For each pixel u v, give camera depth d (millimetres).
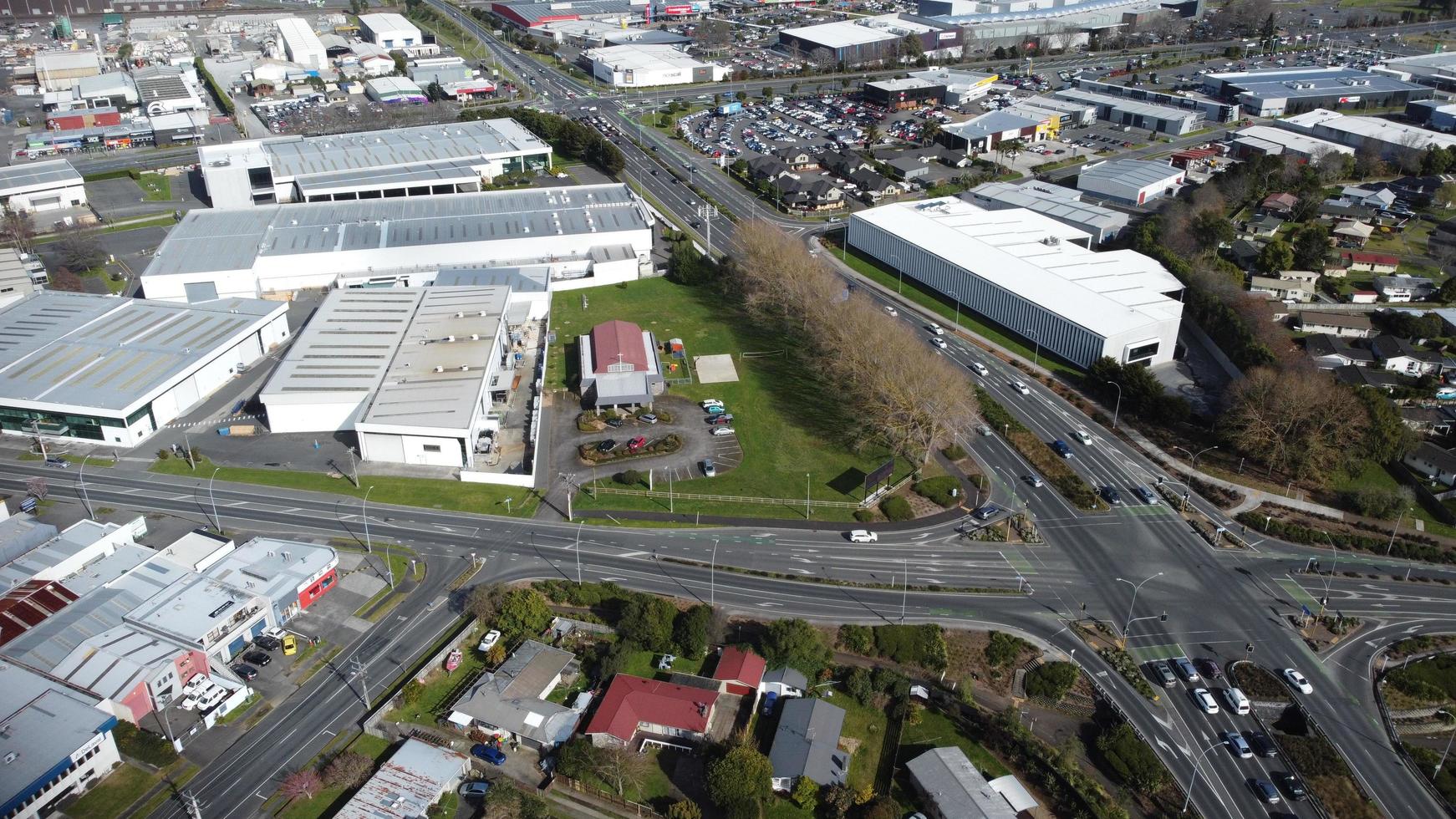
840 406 136500
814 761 81188
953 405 124062
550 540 108812
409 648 93188
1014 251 173875
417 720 85625
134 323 145500
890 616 98375
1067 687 90625
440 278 166500
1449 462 118250
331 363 134375
